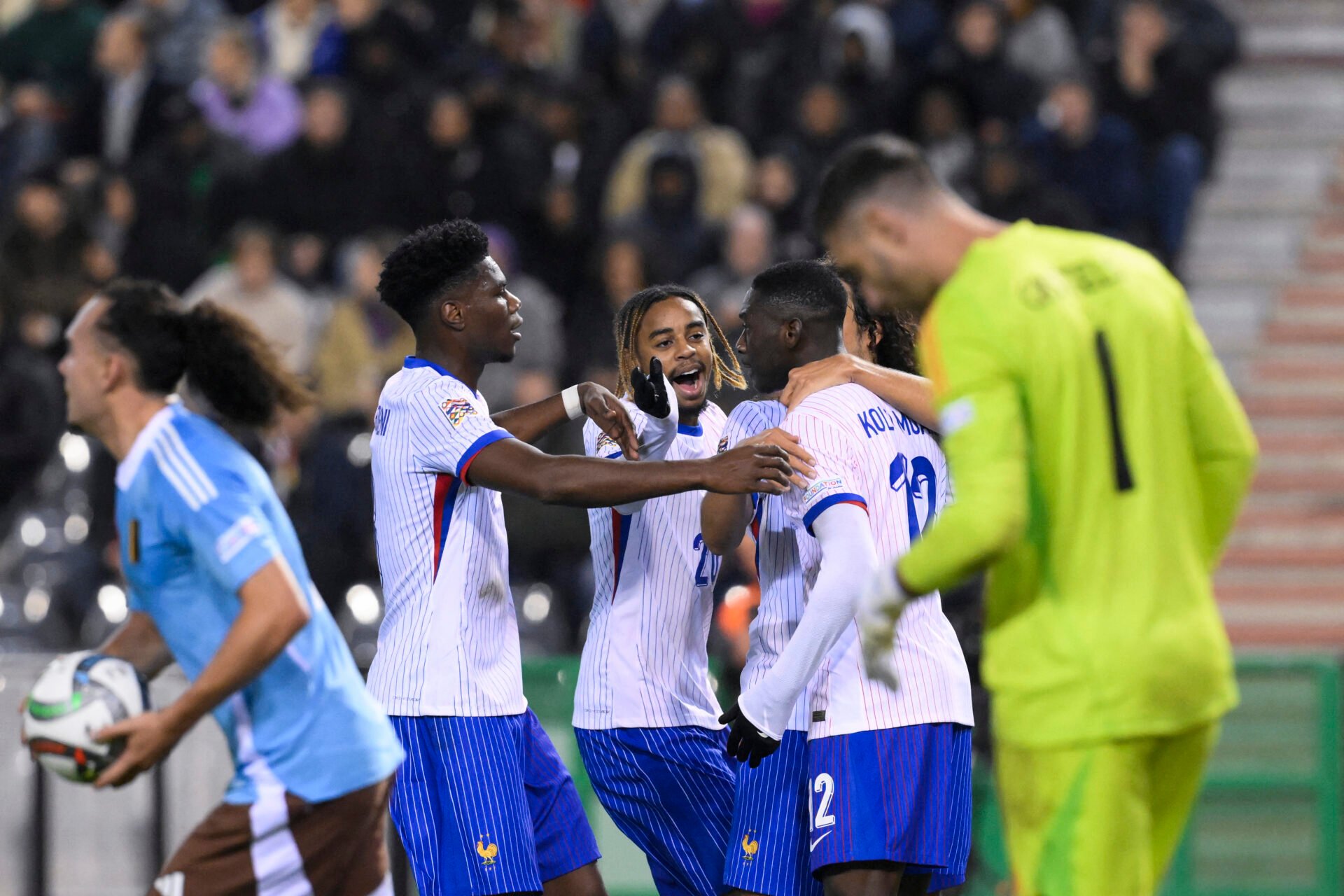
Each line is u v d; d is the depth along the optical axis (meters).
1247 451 11.00
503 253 31.92
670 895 14.98
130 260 34.25
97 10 40.53
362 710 11.62
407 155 34.41
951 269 10.83
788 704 12.28
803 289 13.40
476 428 13.34
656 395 13.47
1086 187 34.41
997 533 9.95
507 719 14.00
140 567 11.29
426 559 13.73
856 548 12.25
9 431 30.23
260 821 11.23
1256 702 22.31
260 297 31.08
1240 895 22.09
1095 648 10.31
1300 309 34.75
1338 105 38.97
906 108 35.22
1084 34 37.91
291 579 10.96
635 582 14.66
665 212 32.62
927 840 12.84
